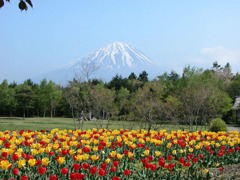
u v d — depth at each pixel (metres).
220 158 16.33
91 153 15.05
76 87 34.03
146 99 32.84
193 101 34.69
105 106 33.44
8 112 88.31
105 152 15.88
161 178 11.82
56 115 86.50
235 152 17.19
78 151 13.27
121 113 40.41
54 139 16.55
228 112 62.47
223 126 28.72
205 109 36.41
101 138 17.50
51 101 83.25
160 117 34.34
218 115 43.69
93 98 33.62
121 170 12.12
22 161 10.48
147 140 17.78
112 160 13.70
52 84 85.00
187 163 11.98
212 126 28.89
